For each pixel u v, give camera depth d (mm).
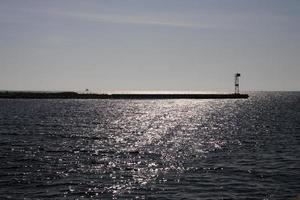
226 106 193625
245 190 33312
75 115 128375
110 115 133500
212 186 34594
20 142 61656
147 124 102375
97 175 38844
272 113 141125
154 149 56406
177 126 96688
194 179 37125
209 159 47594
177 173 39750
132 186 34688
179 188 34031
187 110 165875
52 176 38250
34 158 47438
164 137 72500
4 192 32781
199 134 77750
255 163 44781
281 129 85500
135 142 64750
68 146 58281
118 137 71938
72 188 34000
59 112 140500
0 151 52281
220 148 57250
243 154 51406
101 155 50562
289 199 30859
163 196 31719
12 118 110938
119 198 31281
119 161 46344
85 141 64938
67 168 42000
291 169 41281
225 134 77125
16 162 44844
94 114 135750
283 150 54719
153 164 44469
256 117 123625
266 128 88188
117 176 38406
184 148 57469
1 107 165500
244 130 84562
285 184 35156
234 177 37875
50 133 75625
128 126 95812
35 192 32812
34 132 76750
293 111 152125
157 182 36094
